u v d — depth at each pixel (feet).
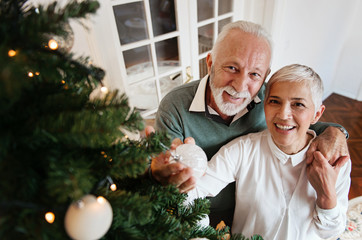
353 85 9.29
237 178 2.82
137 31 4.72
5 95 0.76
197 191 2.57
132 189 1.55
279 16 6.10
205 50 6.22
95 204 0.97
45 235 0.91
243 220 2.88
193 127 2.99
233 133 3.03
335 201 2.31
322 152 2.37
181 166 1.45
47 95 1.10
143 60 5.09
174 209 1.67
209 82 2.87
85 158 1.16
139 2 4.47
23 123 0.96
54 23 0.94
